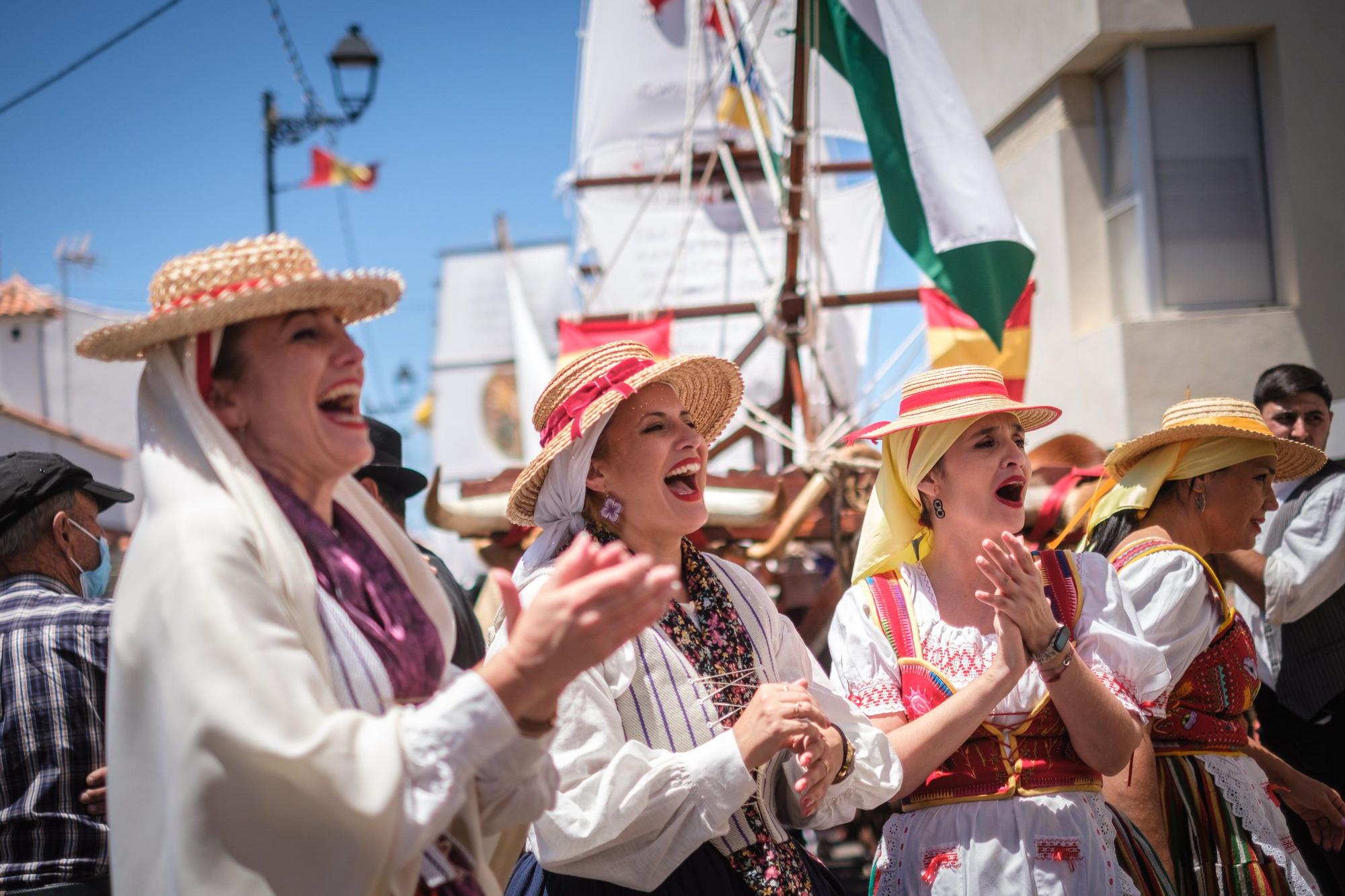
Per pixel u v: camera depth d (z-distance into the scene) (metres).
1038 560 2.79
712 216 19.95
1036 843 2.59
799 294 8.59
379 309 2.00
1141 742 2.78
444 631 2.04
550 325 24.41
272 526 1.74
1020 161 10.81
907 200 6.45
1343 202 9.00
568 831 2.17
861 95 6.59
